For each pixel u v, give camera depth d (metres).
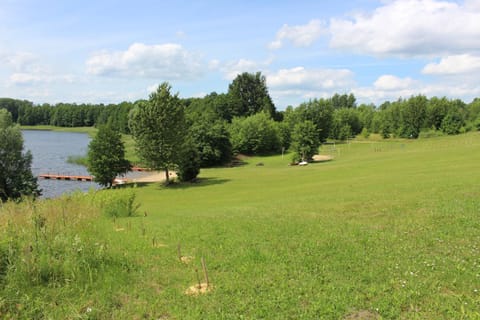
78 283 6.68
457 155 42.03
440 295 6.18
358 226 11.55
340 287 6.61
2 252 6.89
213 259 8.39
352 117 124.44
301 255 8.55
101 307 5.93
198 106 130.75
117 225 12.91
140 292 6.54
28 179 42.12
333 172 41.00
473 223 10.73
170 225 12.80
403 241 9.50
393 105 117.31
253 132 91.75
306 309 5.86
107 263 7.58
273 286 6.76
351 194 20.53
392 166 38.69
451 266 7.48
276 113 132.00
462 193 15.82
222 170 64.75
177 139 45.81
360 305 5.94
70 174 66.12
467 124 100.62
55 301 6.01
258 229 11.60
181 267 7.87
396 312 5.64
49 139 135.00
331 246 9.27
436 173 26.86
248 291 6.57
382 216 13.00
